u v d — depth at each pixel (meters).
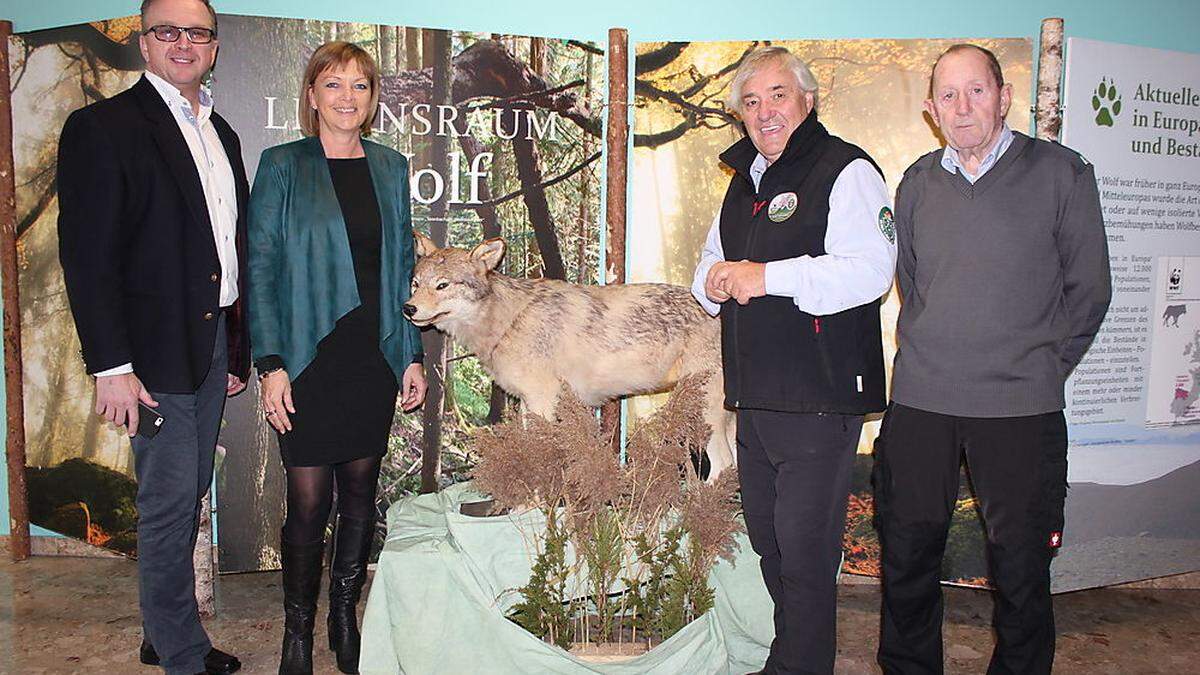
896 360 2.50
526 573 2.85
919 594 2.48
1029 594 2.34
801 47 3.44
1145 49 3.30
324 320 2.59
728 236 2.49
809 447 2.29
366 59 2.66
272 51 3.36
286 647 2.74
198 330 2.52
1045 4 3.63
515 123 3.56
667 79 3.54
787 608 2.37
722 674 2.69
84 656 3.01
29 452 3.75
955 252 2.31
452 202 3.55
